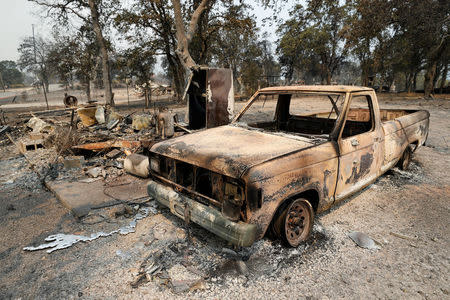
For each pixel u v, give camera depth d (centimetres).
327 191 333
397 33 2678
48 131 921
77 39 2427
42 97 4428
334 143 339
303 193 318
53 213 418
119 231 357
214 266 284
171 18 2261
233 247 314
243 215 259
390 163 476
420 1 2006
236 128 405
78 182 531
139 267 287
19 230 368
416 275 273
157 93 3159
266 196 264
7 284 266
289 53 3384
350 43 2928
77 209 414
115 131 898
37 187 525
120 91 6209
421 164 615
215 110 738
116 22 2092
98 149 682
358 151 372
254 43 3838
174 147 335
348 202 436
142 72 2672
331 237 338
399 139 489
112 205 429
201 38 2334
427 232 351
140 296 246
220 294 247
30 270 286
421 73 7031
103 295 249
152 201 441
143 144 541
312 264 288
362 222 375
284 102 494
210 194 308
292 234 315
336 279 267
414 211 406
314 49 3581
